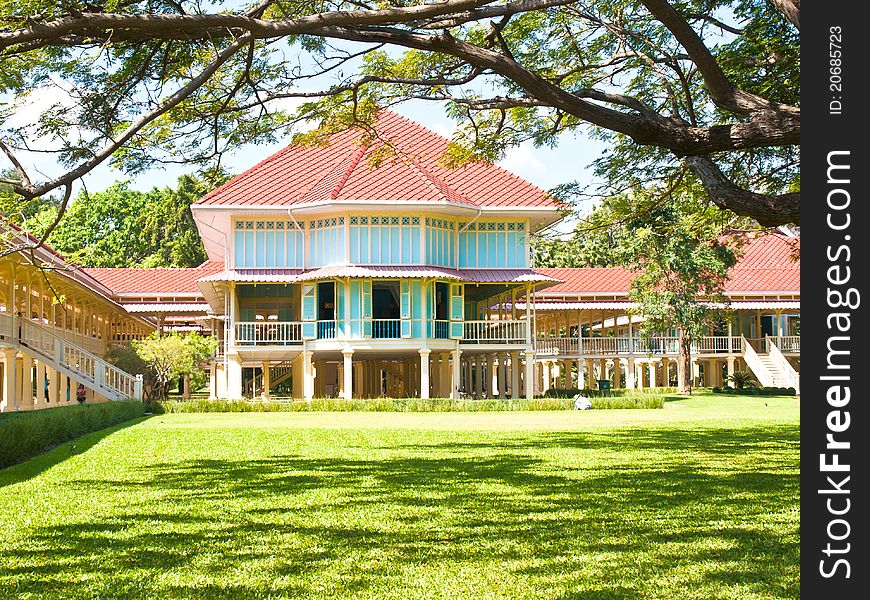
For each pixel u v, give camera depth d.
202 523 9.38
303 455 16.34
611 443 18.44
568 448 17.34
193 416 30.95
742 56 14.01
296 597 6.48
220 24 7.97
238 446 18.30
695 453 16.16
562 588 6.62
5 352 31.77
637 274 51.22
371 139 13.78
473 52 9.83
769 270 53.97
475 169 39.47
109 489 12.09
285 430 22.86
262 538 8.56
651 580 6.84
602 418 28.42
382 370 50.16
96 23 7.75
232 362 36.41
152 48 10.65
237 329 36.81
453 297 37.31
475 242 38.31
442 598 6.40
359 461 15.24
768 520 9.25
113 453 16.98
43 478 13.30
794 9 9.12
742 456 15.59
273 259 37.59
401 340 36.00
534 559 7.57
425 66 12.90
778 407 35.94
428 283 36.44
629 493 11.16
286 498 11.05
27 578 7.09
